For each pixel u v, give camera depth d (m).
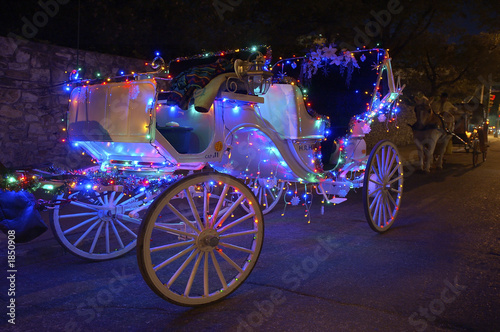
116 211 4.85
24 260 4.73
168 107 4.32
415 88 26.52
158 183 4.07
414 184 10.09
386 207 6.42
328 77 6.88
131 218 5.05
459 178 11.01
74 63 9.48
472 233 5.87
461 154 17.91
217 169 4.57
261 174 5.22
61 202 3.97
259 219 3.94
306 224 6.49
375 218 5.88
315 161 5.31
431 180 10.70
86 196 4.40
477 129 14.41
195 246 3.61
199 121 4.01
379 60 6.39
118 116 3.72
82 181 3.96
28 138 8.91
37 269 4.56
